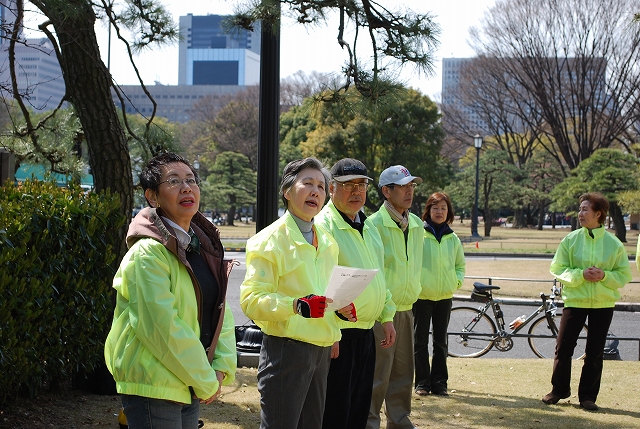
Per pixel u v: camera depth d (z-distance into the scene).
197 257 3.12
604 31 34.75
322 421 4.16
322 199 3.83
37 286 4.79
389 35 6.62
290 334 3.66
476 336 9.58
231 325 3.30
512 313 12.67
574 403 6.31
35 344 4.91
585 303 6.08
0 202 4.89
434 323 6.71
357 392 4.30
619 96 35.94
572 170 35.09
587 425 5.56
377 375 5.04
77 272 5.37
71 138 7.78
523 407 6.12
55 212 5.15
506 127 49.09
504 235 49.75
